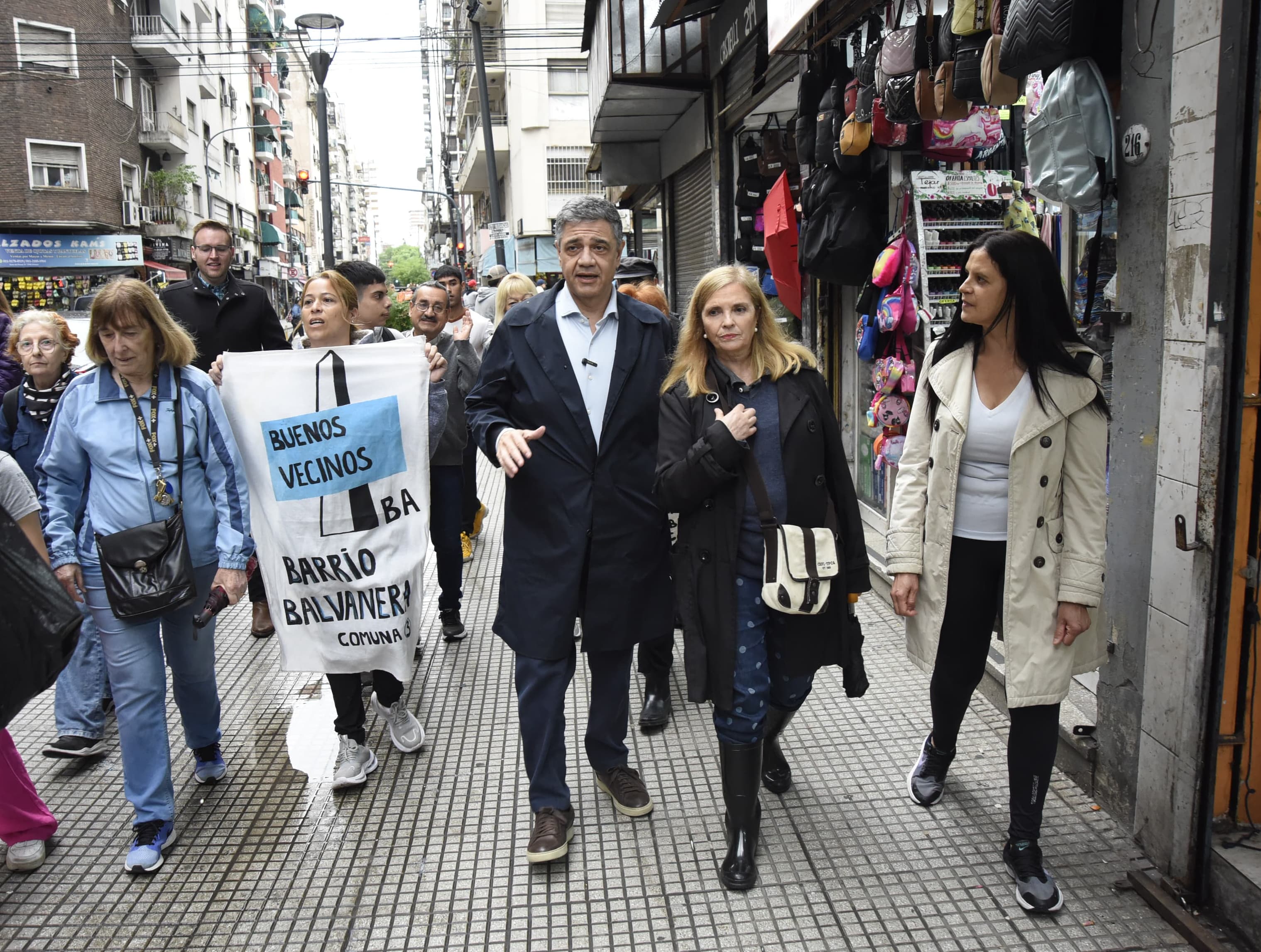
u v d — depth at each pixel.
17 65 25.50
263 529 3.49
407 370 3.52
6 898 2.92
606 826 3.18
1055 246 4.61
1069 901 2.66
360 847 3.15
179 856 3.13
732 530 2.71
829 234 5.27
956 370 2.73
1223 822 2.62
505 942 2.62
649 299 5.22
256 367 3.47
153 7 31.28
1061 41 2.87
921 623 2.81
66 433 3.15
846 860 2.91
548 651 2.94
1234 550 2.49
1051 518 2.61
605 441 2.98
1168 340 2.66
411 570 3.51
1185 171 2.56
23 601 2.36
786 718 3.11
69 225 26.52
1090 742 3.20
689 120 9.84
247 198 48.59
